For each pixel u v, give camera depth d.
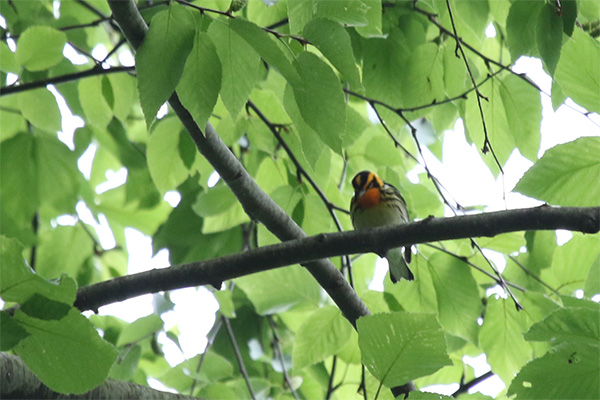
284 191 10.45
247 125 11.01
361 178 12.50
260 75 11.86
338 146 6.18
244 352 13.78
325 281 8.90
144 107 5.73
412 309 10.34
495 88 9.66
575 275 10.66
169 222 13.39
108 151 16.11
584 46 6.85
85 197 15.27
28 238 13.79
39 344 4.98
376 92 10.34
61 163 14.33
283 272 10.85
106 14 13.92
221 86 6.12
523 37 7.62
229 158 8.81
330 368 12.16
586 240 10.57
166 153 11.22
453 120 12.46
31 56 9.67
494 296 9.71
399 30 10.23
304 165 11.47
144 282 7.56
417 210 12.90
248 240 12.08
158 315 10.98
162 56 5.76
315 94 6.14
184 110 8.13
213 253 13.30
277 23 9.98
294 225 9.55
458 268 10.08
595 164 7.25
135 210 15.44
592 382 5.83
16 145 14.05
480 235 7.54
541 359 5.91
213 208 11.56
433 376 12.19
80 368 5.03
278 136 10.70
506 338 9.65
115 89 11.65
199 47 5.86
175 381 11.55
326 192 11.91
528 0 7.51
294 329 13.80
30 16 12.74
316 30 6.29
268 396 12.62
